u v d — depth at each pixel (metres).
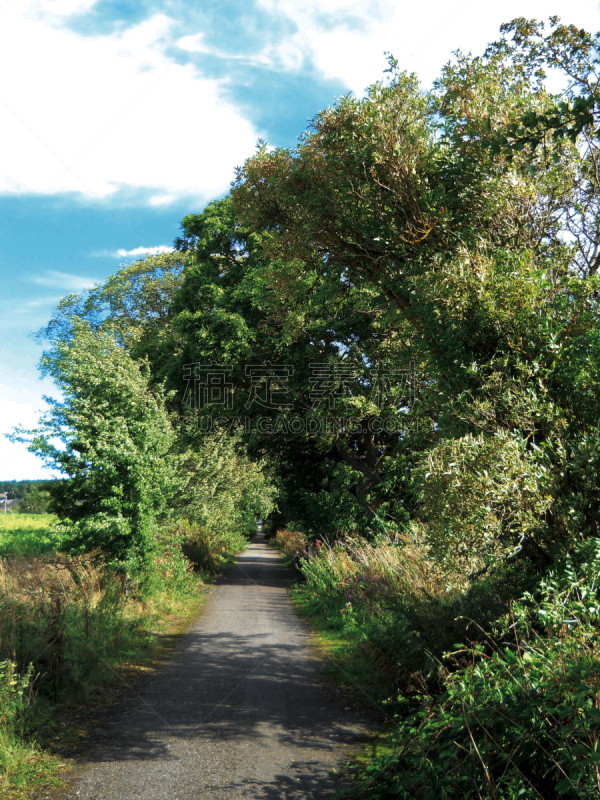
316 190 8.48
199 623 11.01
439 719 3.97
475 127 7.46
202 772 4.51
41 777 4.39
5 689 5.20
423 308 6.61
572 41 8.15
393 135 7.75
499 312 5.75
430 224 7.37
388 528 15.64
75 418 10.39
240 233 20.45
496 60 8.48
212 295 19.94
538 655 3.68
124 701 6.29
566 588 4.11
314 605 12.41
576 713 3.02
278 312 16.03
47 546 18.11
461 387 6.13
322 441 17.08
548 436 5.40
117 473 10.32
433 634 5.69
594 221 7.36
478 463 4.91
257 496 36.50
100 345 11.69
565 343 5.63
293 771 4.54
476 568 5.62
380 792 3.93
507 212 6.99
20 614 6.49
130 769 4.56
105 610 8.45
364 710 6.01
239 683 7.04
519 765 3.30
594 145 7.36
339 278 9.94
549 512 5.14
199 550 20.03
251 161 9.28
